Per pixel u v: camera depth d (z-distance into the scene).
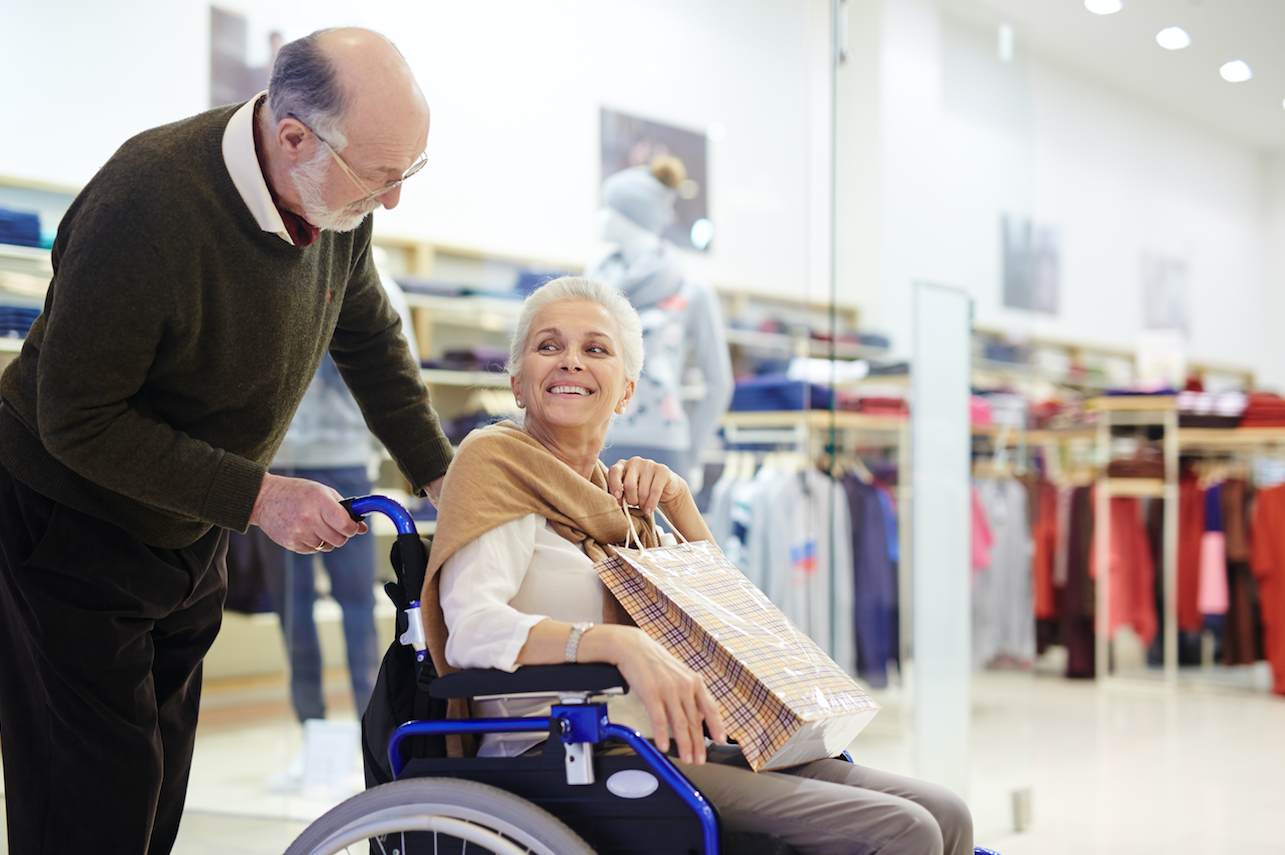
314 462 2.77
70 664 1.37
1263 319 6.51
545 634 1.18
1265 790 3.28
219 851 2.45
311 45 1.29
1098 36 4.34
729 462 3.79
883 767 3.07
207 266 1.32
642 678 1.13
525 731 1.22
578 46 4.40
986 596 3.60
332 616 2.85
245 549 2.78
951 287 2.82
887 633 3.78
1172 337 6.30
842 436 3.65
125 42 3.71
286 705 2.79
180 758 1.58
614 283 3.59
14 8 3.52
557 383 1.43
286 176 1.33
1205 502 5.39
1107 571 5.47
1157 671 5.78
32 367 1.37
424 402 1.80
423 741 1.29
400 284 4.03
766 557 3.66
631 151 4.55
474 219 4.27
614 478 1.48
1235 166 6.34
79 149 3.64
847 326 3.41
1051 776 3.47
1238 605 5.35
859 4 2.95
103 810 1.40
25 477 1.36
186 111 3.81
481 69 4.12
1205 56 4.62
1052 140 6.11
